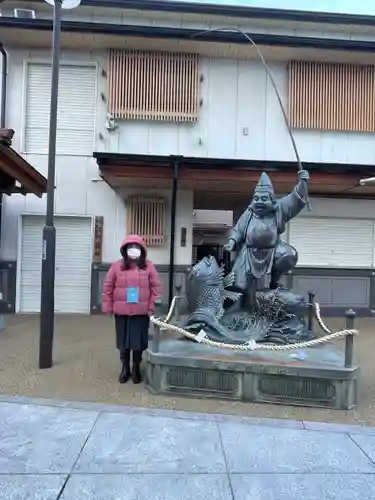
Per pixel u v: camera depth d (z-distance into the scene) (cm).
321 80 1073
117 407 430
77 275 1069
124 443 352
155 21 1091
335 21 1098
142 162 872
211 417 410
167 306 958
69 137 1055
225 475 306
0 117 1028
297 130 1083
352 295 1109
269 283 610
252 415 423
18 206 1046
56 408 423
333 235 1116
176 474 306
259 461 328
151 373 484
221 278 603
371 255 1123
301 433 379
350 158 1091
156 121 1060
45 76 1057
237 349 510
